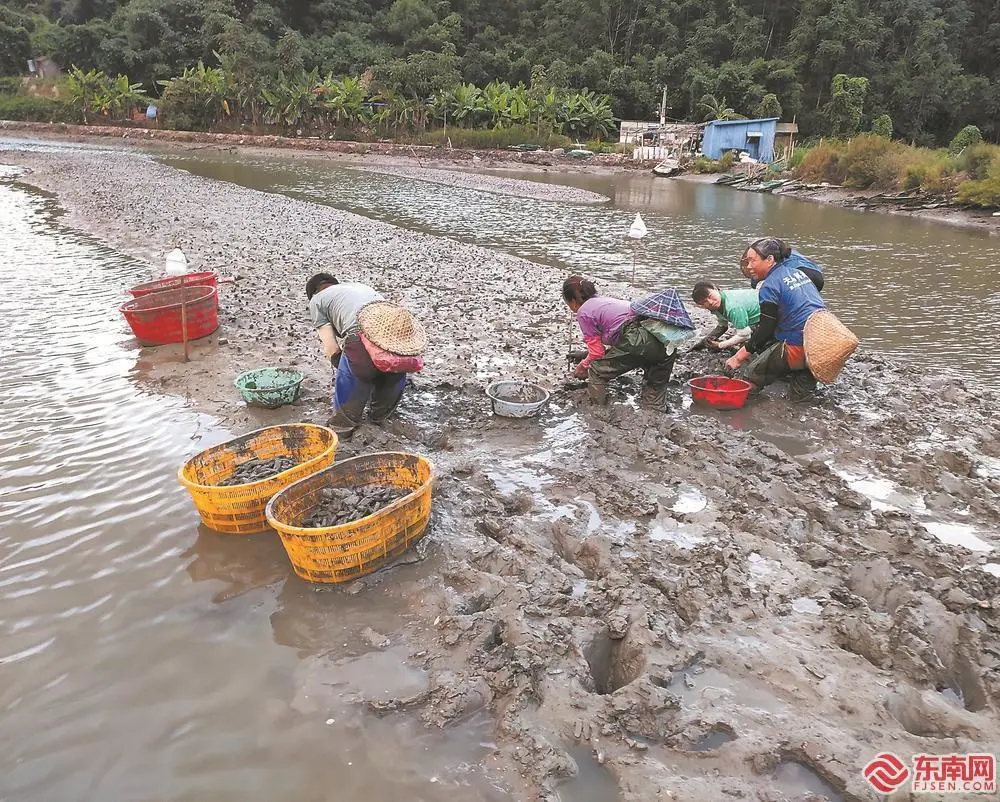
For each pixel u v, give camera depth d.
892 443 6.20
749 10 67.88
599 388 6.81
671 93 62.06
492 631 3.77
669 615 3.88
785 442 6.30
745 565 4.32
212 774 3.02
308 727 3.25
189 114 56.62
